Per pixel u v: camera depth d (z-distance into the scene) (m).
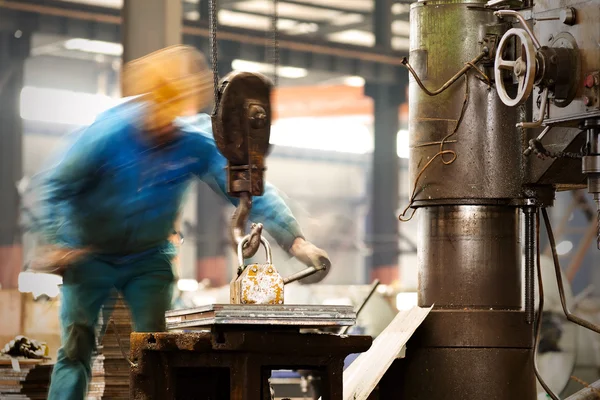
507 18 4.52
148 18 10.91
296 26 28.08
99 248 5.22
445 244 4.62
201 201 27.89
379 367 4.48
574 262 15.84
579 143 4.25
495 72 4.14
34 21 23.66
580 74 3.88
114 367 6.13
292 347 3.48
